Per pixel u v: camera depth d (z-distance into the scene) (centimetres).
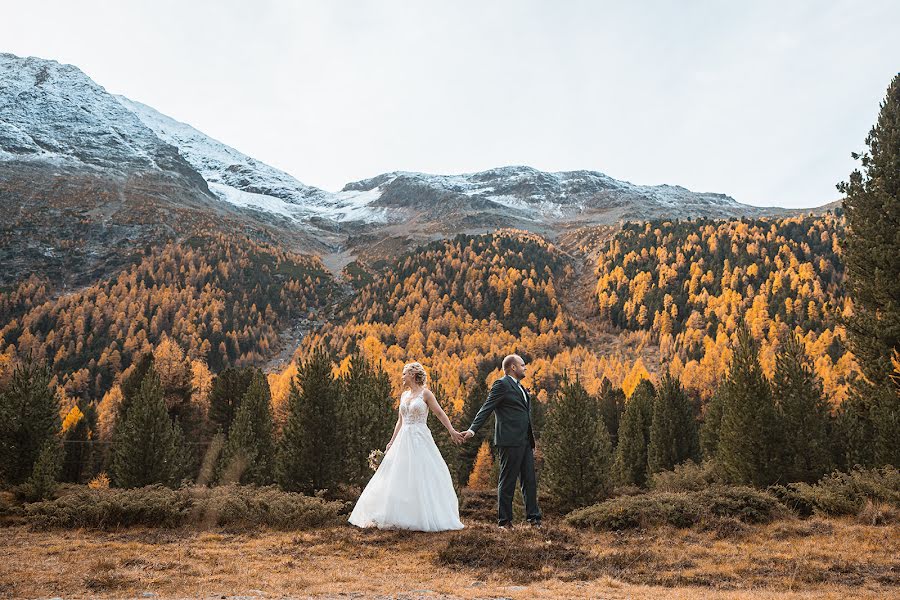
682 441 2873
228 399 4266
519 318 14612
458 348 12838
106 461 4038
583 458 1683
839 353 7925
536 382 10256
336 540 751
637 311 14088
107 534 861
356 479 1912
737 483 1419
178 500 975
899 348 1344
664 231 17612
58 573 570
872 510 859
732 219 16962
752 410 1408
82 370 11894
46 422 1722
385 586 534
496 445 835
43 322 15200
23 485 1385
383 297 16950
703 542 751
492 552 663
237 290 19238
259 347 15738
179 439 2438
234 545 748
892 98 1478
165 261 19612
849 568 607
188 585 528
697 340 11156
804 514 986
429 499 793
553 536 760
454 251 18112
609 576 590
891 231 1409
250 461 2359
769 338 9831
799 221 15250
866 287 1424
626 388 7931
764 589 544
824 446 1498
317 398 1886
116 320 14788
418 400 828
